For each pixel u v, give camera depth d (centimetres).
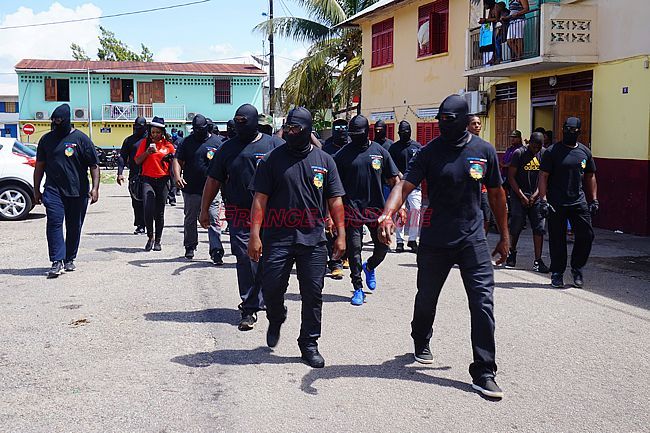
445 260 525
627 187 1369
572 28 1454
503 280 900
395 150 1052
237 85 4575
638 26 1334
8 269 947
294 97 2981
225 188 677
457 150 512
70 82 4419
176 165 1009
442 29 2095
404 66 2327
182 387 506
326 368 549
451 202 512
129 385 509
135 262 1009
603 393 500
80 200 909
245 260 660
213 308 738
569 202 838
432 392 498
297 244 550
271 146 672
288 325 677
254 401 480
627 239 1287
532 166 966
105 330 651
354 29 2862
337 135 895
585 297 803
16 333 638
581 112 1459
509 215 998
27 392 493
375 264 807
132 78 4475
